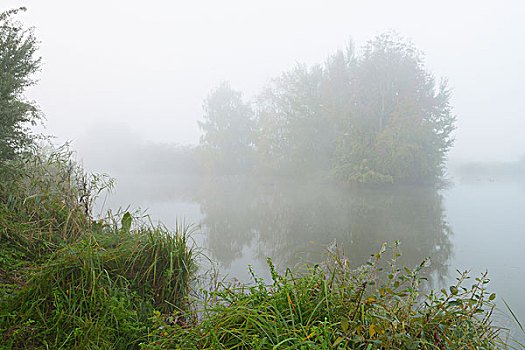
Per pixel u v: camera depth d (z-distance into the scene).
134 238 3.66
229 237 8.92
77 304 2.56
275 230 9.91
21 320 2.28
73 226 4.03
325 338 1.84
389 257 7.14
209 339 2.09
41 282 2.60
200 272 4.80
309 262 6.57
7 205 4.05
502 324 3.76
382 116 23.72
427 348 1.91
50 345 2.15
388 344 1.83
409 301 2.19
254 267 6.20
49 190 4.55
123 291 2.91
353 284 2.46
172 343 2.19
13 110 4.49
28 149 5.23
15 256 3.23
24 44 5.24
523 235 9.25
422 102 24.03
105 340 2.27
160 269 3.39
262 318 2.02
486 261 6.95
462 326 2.08
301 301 2.27
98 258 3.02
